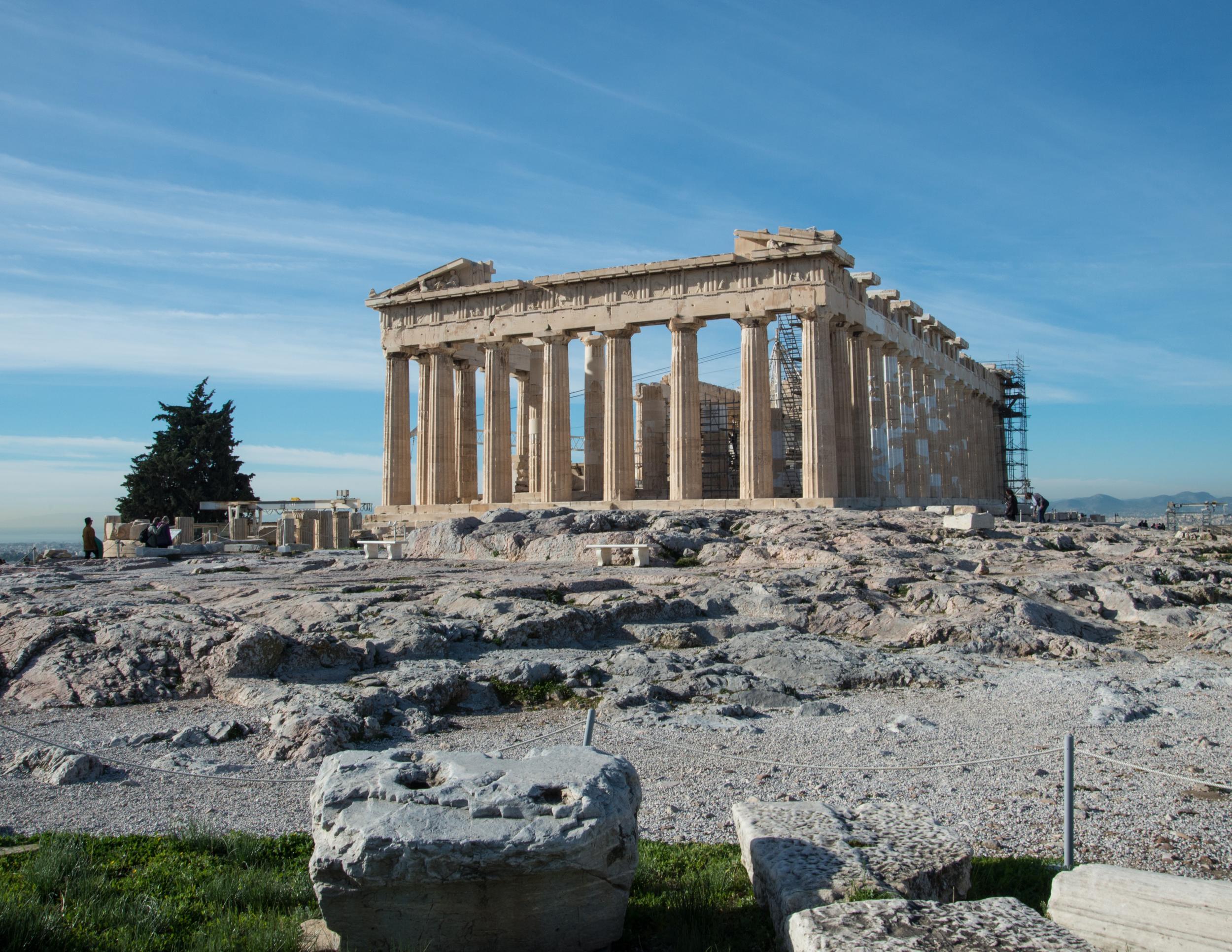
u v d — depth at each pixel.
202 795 12.07
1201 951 6.99
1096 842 10.31
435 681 16.97
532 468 72.50
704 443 71.88
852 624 23.42
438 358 64.25
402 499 65.00
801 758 13.69
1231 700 17.23
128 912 8.04
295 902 8.57
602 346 63.22
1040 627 22.75
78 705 16.41
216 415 91.62
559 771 7.96
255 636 17.83
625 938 7.97
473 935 7.30
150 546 42.94
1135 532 41.84
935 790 12.23
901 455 63.00
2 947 7.18
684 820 11.08
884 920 6.84
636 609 22.80
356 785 7.77
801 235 52.91
